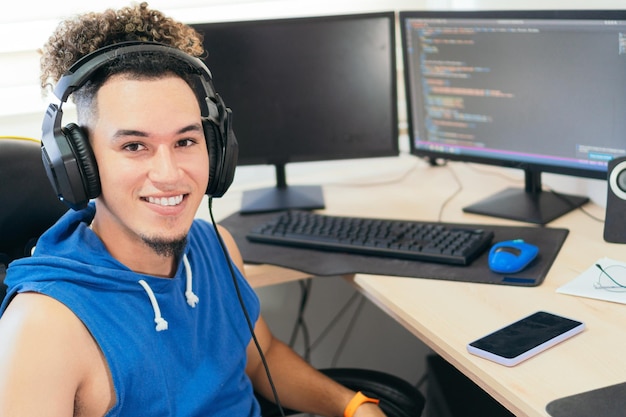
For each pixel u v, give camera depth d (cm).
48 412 99
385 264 148
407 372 227
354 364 222
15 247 125
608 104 152
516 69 163
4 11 175
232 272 128
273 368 142
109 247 115
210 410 123
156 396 112
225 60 178
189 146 112
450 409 167
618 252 145
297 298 212
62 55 112
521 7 185
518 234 157
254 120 183
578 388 103
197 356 120
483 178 197
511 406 106
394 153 187
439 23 172
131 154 108
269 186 201
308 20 177
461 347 116
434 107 181
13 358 99
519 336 116
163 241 111
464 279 139
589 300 127
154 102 107
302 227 164
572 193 181
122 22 113
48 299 105
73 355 104
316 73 181
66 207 127
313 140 186
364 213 178
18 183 123
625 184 143
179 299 119
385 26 179
